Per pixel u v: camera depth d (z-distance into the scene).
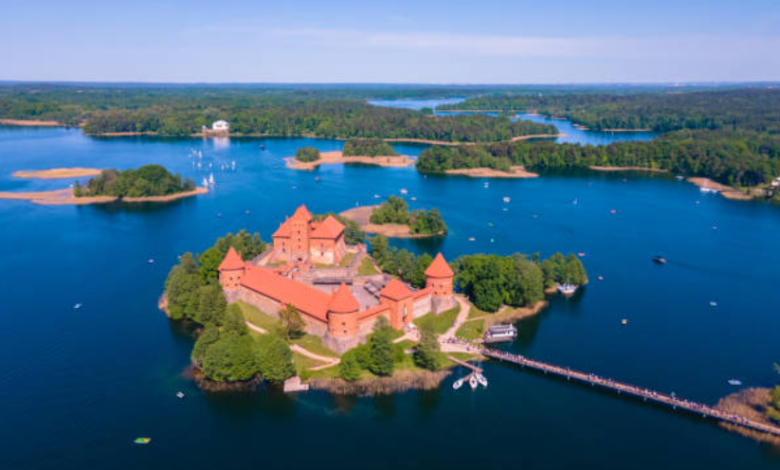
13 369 140.62
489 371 142.38
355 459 111.19
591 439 117.75
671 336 163.25
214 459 110.69
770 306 186.12
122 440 115.56
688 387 135.25
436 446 115.06
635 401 130.62
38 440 115.12
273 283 167.00
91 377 137.38
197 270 189.25
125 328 164.00
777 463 110.50
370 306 161.12
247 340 137.50
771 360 149.12
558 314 178.50
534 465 109.88
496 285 177.12
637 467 109.50
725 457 112.31
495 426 121.56
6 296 186.62
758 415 122.75
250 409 125.69
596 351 153.38
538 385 136.88
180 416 123.25
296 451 113.00
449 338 156.12
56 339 156.38
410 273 197.25
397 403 128.75
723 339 161.50
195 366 142.62
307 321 153.12
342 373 133.12
